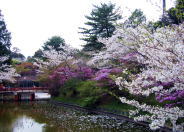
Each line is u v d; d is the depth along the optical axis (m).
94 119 14.52
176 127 6.94
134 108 13.65
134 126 11.76
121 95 15.55
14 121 15.09
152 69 6.92
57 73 26.28
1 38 28.66
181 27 6.70
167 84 7.61
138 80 7.26
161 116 6.62
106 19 24.42
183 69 5.45
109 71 15.32
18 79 39.81
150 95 12.63
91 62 19.28
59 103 25.67
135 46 9.13
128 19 14.14
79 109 20.22
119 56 14.59
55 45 42.66
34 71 42.62
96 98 18.28
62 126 12.84
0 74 26.59
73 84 23.78
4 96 32.25
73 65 25.17
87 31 25.84
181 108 8.14
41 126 13.20
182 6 7.07
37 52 51.09
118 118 14.40
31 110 20.42
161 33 6.66
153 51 6.53
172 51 5.85
